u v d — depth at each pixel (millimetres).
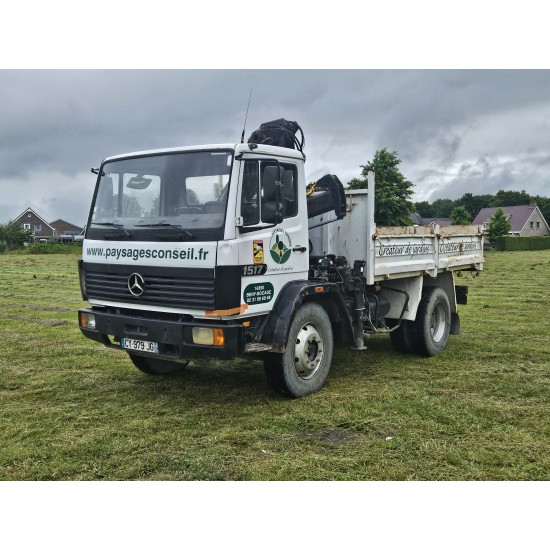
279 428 4934
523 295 14914
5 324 10539
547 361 7441
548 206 92125
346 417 5180
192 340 5051
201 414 5344
